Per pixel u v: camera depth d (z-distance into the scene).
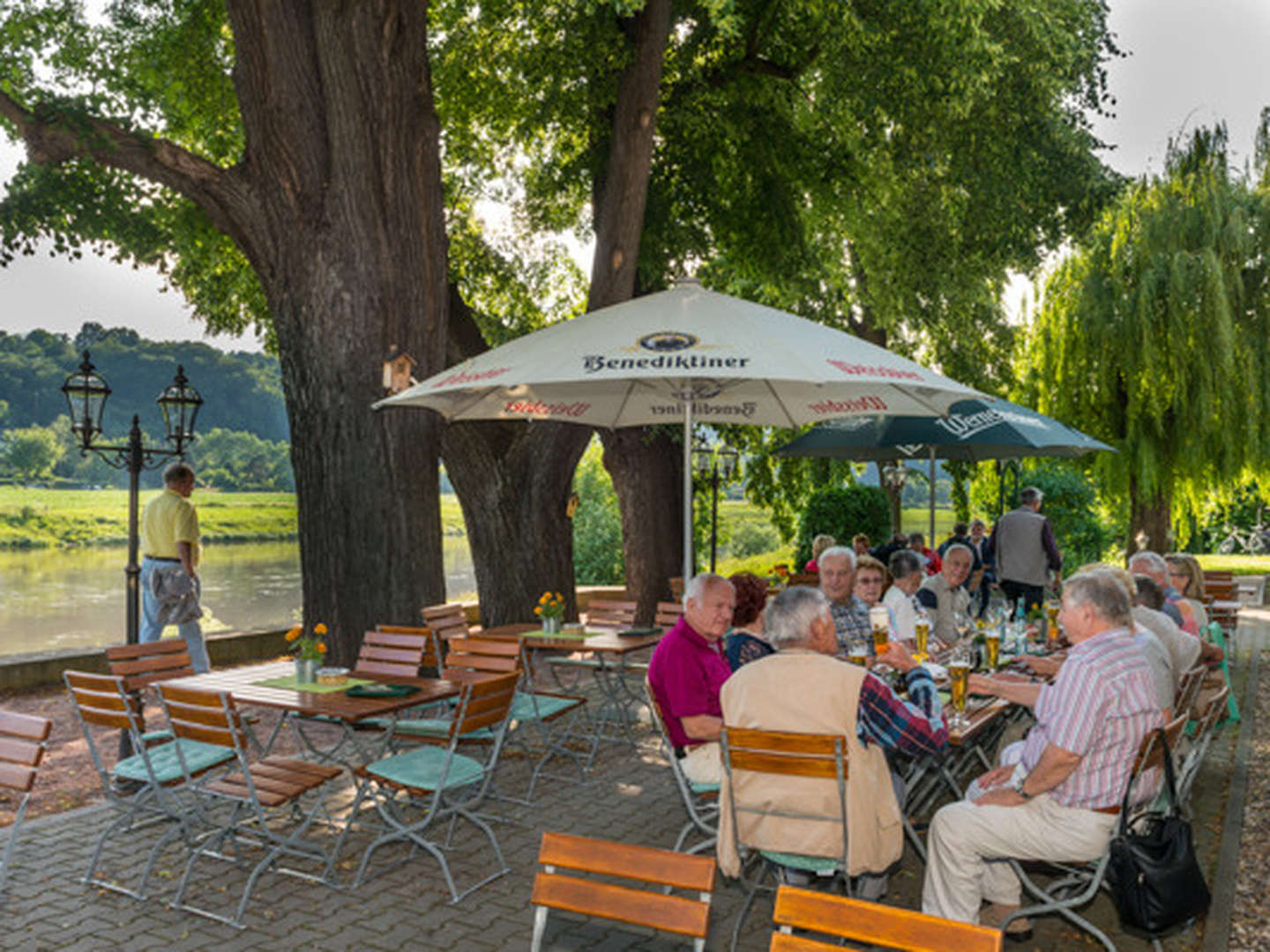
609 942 4.65
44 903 5.10
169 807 5.63
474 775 5.49
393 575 9.77
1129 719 4.04
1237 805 6.73
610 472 16.94
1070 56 16.06
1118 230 18.39
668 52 15.59
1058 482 20.53
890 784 4.13
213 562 75.88
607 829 6.27
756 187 16.80
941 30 13.79
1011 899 4.53
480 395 7.33
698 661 5.13
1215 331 17.27
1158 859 3.88
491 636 8.52
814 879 4.42
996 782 4.61
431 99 10.50
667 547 16.70
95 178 12.27
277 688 6.08
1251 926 4.78
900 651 4.56
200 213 13.38
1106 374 18.16
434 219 10.47
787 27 15.17
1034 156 16.28
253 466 130.50
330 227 9.75
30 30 12.98
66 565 77.31
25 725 4.88
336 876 5.43
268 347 17.08
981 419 9.70
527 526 13.59
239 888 5.30
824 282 19.45
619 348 5.55
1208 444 17.97
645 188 12.16
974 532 15.48
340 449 9.77
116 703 5.32
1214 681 6.89
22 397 128.88
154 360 135.38
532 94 16.06
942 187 17.72
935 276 17.83
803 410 7.79
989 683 5.09
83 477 122.69
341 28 9.65
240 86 9.93
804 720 3.96
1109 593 4.17
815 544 12.16
